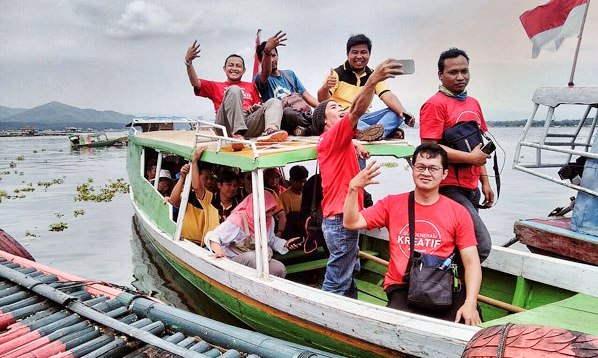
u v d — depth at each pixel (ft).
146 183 27.43
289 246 17.95
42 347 12.57
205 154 18.58
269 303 14.87
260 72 22.90
